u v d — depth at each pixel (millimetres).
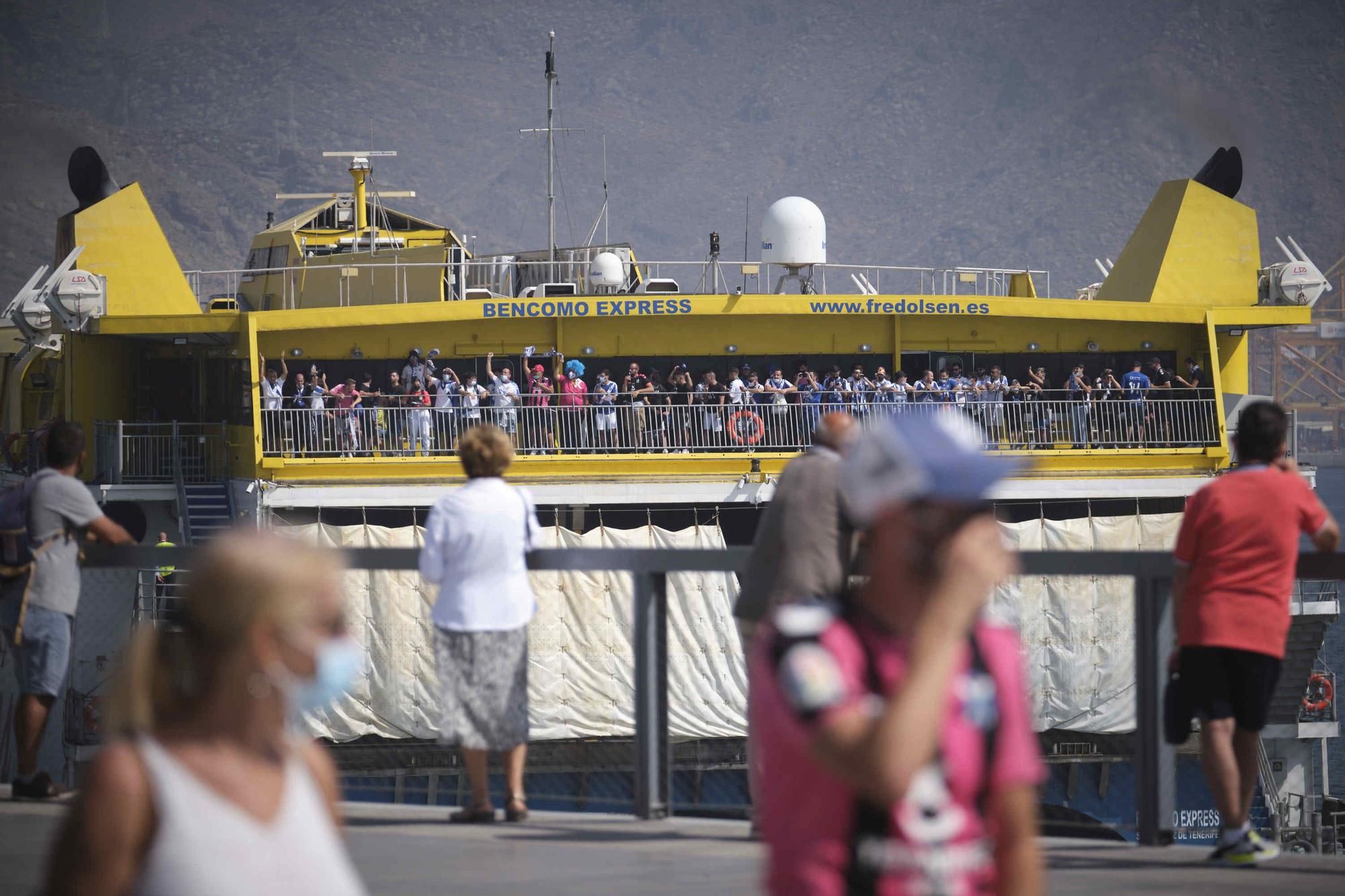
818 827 11703
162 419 153875
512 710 31328
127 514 137875
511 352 142125
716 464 130625
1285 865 27109
